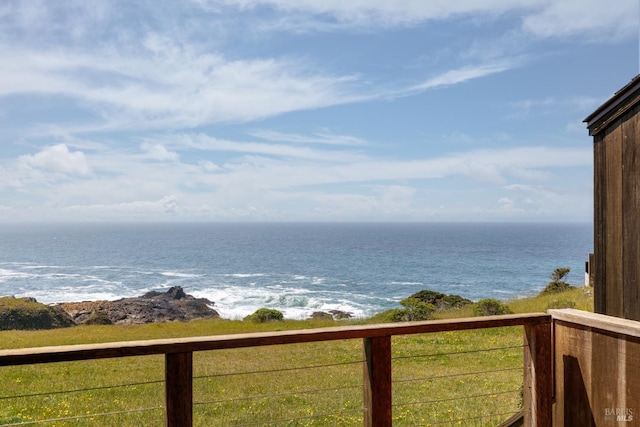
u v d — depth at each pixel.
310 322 28.09
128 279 74.56
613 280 3.50
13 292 62.41
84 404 9.07
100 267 95.06
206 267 92.69
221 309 47.09
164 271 86.50
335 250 137.00
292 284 66.56
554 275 33.66
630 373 2.73
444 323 2.90
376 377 2.77
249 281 70.38
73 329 27.81
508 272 82.94
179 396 2.42
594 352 2.97
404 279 72.69
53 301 54.72
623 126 3.42
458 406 8.35
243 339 2.48
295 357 14.14
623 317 3.39
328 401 8.96
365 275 78.06
